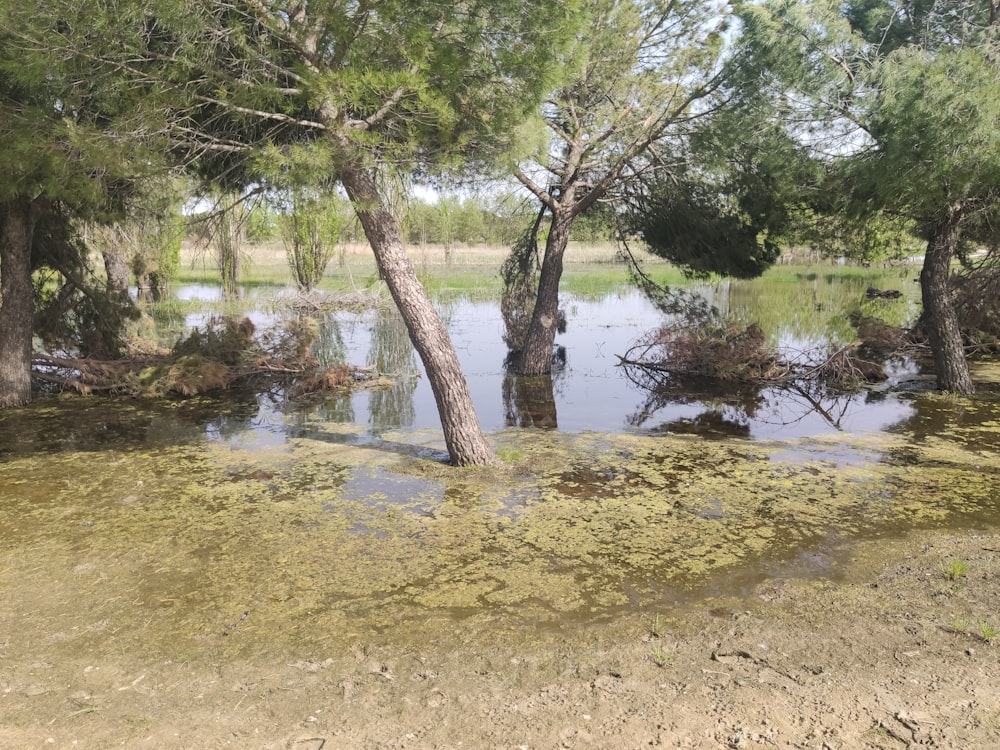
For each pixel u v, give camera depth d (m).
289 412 8.87
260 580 4.13
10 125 5.30
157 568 4.31
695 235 11.13
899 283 27.78
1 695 2.98
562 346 14.19
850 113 7.92
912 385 10.01
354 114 6.06
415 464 6.42
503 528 4.90
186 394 9.85
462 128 5.77
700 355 11.25
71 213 9.24
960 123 6.64
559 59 5.77
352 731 2.68
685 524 4.96
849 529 4.83
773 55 7.80
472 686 3.00
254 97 4.98
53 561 4.42
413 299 6.15
